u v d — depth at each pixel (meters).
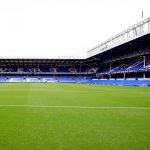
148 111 11.12
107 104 14.16
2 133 6.39
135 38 54.22
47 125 7.50
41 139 5.83
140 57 67.06
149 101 16.45
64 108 12.01
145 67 57.97
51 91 28.61
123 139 5.88
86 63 94.69
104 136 6.16
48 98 18.14
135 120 8.53
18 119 8.52
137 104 14.33
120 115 9.76
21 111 10.68
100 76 88.44
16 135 6.19
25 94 22.69
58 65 95.50
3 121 8.10
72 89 34.66
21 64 93.62
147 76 64.00
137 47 66.56
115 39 68.75
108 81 72.62
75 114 9.94
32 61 89.62
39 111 10.75
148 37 53.56
